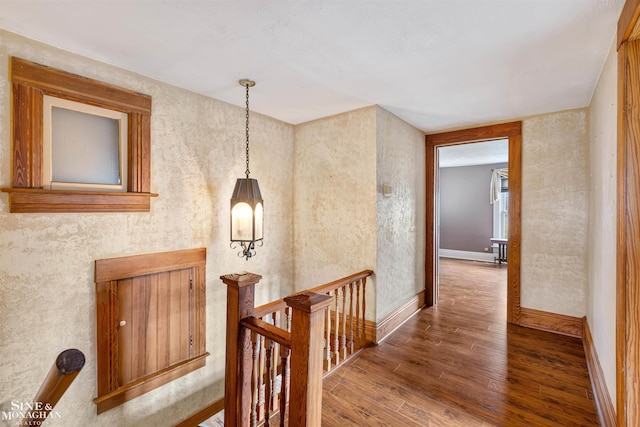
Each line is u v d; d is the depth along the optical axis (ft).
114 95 6.58
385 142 9.81
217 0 4.56
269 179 10.36
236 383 5.32
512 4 4.67
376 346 9.16
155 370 7.24
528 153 10.52
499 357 8.45
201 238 8.25
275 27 5.29
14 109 5.32
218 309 8.65
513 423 5.94
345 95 8.50
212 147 8.55
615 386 5.29
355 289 9.70
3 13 4.78
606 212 6.37
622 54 4.84
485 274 18.99
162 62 6.50
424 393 6.91
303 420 4.43
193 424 7.87
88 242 6.24
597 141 7.63
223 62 6.55
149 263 7.15
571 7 4.73
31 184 5.50
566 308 9.87
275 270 10.61
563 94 8.45
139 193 6.89
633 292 4.65
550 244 10.12
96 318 6.33
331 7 4.76
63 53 5.91
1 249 5.23
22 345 5.45
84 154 6.29
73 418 6.00
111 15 4.89
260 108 9.52
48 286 5.74
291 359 4.59
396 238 10.59
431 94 8.43
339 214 10.13
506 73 7.11
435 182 12.94
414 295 12.03
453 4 4.69
